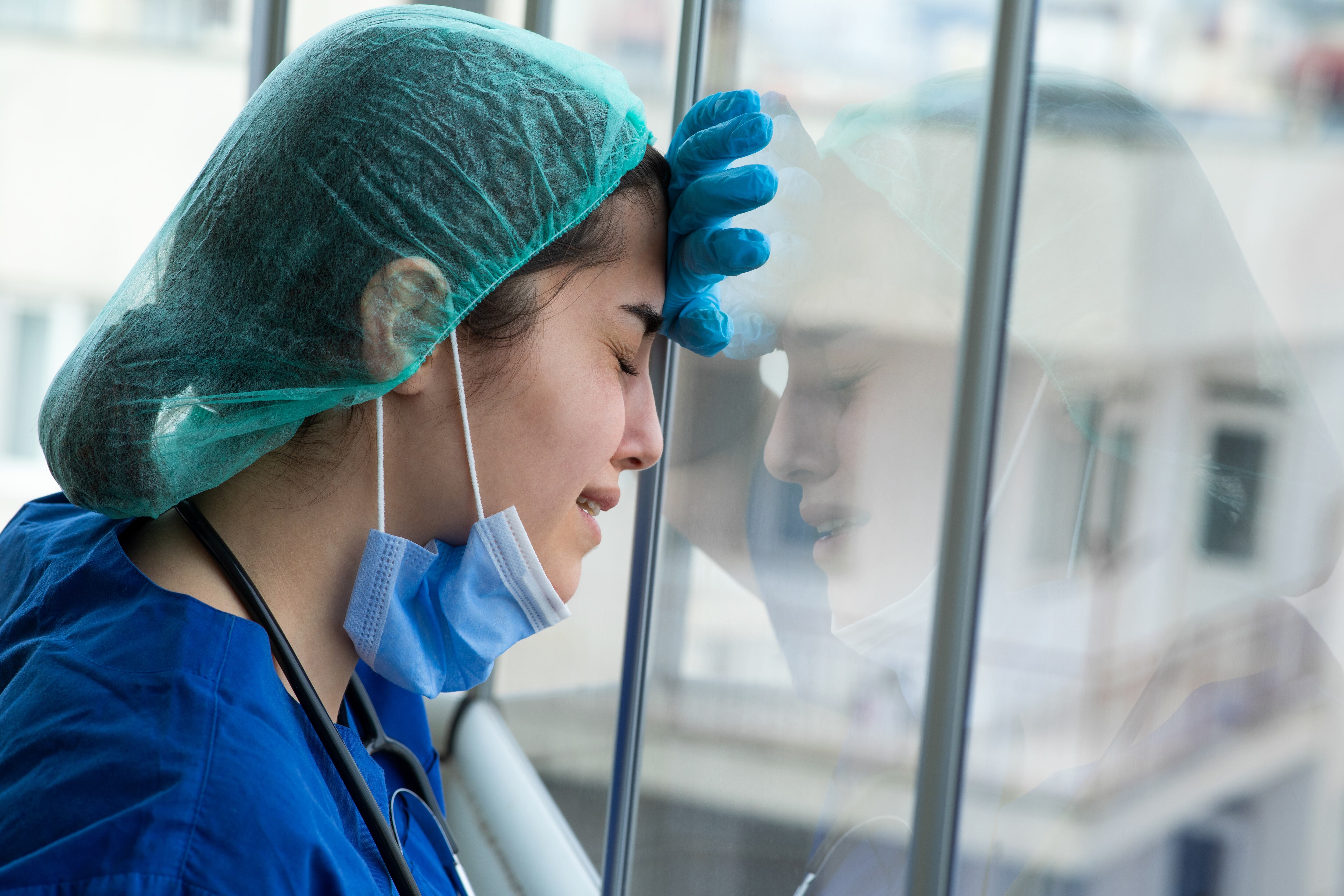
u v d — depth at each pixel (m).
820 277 0.95
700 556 1.13
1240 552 0.67
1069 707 0.78
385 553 0.68
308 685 0.66
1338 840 0.65
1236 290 0.65
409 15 0.73
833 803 0.98
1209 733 0.70
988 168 0.65
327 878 0.58
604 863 1.30
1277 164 0.62
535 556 0.72
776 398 1.01
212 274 0.68
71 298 2.59
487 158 0.66
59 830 0.55
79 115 2.50
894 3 0.86
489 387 0.69
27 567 0.78
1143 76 0.67
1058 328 0.74
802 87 0.95
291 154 0.67
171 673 0.61
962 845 0.83
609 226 0.70
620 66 1.29
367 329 0.65
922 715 0.69
